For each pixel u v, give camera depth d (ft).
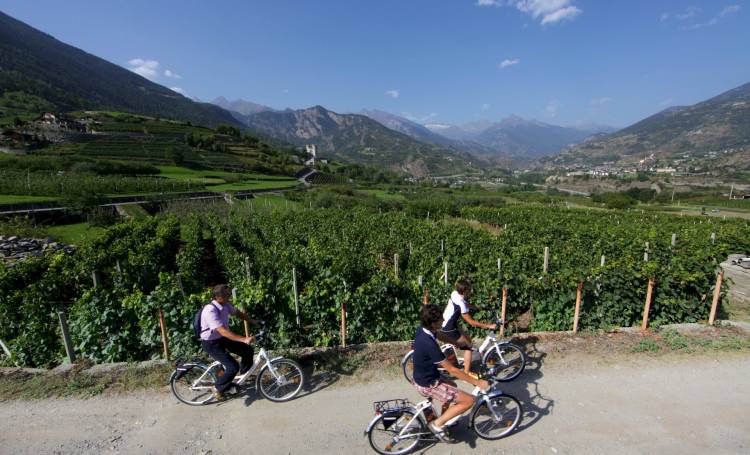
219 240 60.44
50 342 25.08
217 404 20.01
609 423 18.04
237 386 20.33
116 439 17.58
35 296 28.37
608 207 194.49
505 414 17.30
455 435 17.34
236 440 17.39
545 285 29.14
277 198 192.44
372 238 65.62
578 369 22.74
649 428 17.71
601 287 28.99
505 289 28.04
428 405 16.16
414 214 143.02
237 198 173.78
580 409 19.11
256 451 16.66
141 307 25.05
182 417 19.03
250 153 388.57
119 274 38.60
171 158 286.46
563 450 16.43
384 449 16.42
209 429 18.15
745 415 18.57
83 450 16.93
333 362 23.56
